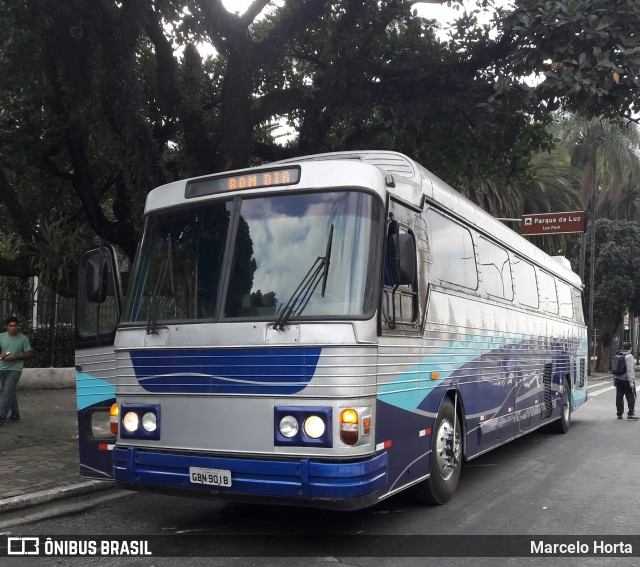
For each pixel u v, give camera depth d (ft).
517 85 35.50
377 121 52.16
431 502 23.94
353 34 42.60
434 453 23.47
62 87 43.62
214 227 20.29
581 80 32.35
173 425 19.31
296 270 18.80
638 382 115.75
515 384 34.04
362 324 17.92
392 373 19.66
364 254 18.57
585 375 55.83
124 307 21.01
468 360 26.73
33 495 23.91
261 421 18.08
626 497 26.08
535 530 21.27
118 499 24.99
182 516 22.54
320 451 17.44
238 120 39.78
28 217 52.90
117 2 40.47
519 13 34.37
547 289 42.50
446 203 25.38
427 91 41.93
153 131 47.06
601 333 142.82
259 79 50.03
